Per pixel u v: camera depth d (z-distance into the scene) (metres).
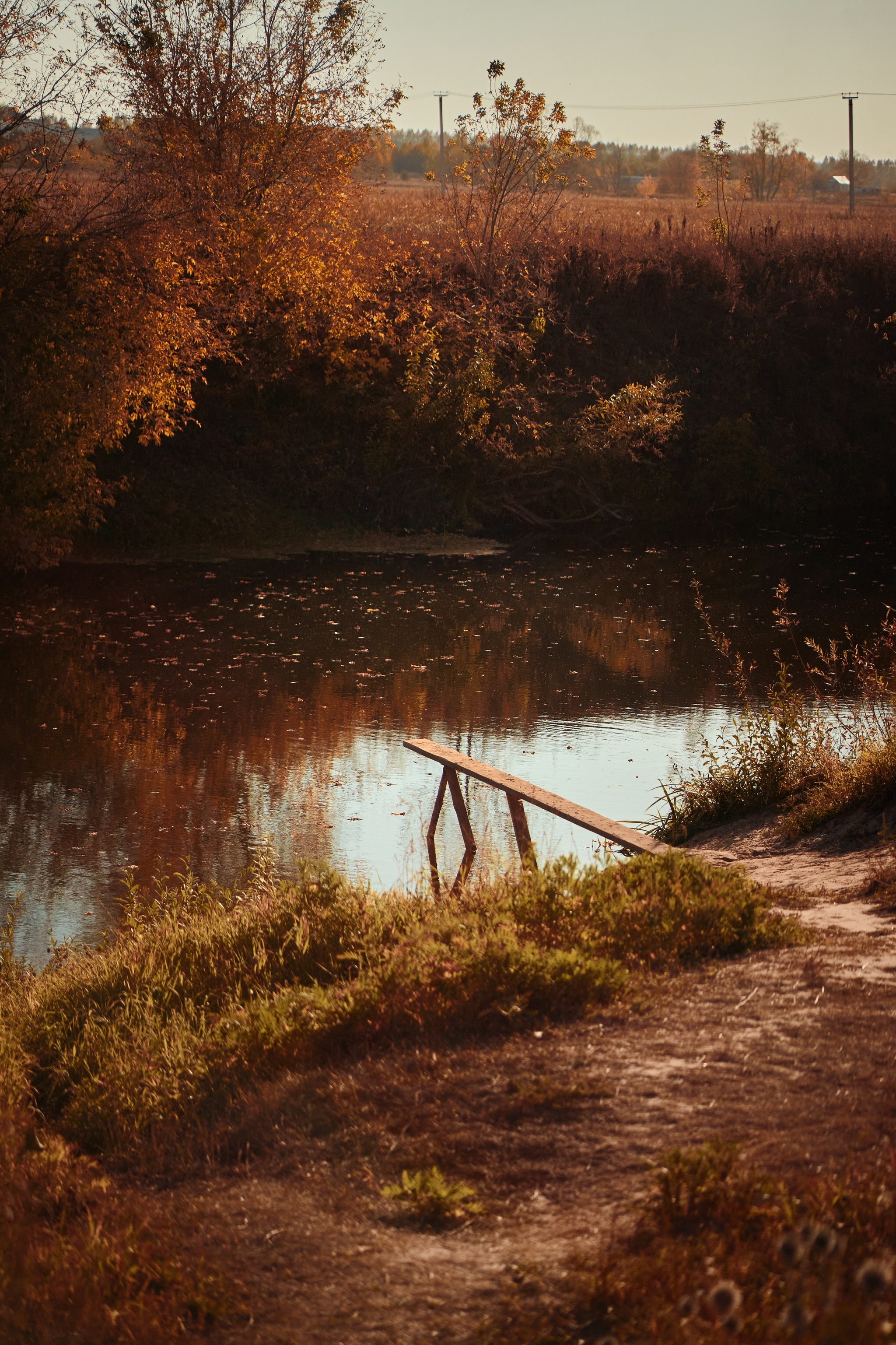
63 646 18.19
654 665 17.50
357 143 28.70
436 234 35.16
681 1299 2.78
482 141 34.72
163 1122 4.80
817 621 20.69
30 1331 3.14
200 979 6.50
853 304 38.31
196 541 27.84
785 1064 4.10
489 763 12.73
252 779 12.25
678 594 23.33
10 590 22.72
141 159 26.38
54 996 6.71
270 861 9.20
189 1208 3.85
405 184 92.06
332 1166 3.96
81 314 21.12
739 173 81.75
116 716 14.51
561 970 5.00
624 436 32.03
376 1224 3.53
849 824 7.99
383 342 30.22
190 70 27.38
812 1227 2.72
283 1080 4.77
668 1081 4.05
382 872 9.66
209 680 16.27
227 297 27.12
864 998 4.64
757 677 16.72
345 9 27.78
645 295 36.62
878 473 36.69
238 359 29.31
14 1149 4.68
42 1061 5.97
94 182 25.94
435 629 19.88
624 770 12.42
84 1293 3.28
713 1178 3.30
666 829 9.35
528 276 34.38
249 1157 4.27
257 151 27.62
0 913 8.96
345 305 28.75
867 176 181.50
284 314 29.14
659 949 5.45
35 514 23.47
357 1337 2.96
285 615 20.89
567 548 29.55
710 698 15.59
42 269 21.00
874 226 42.81
